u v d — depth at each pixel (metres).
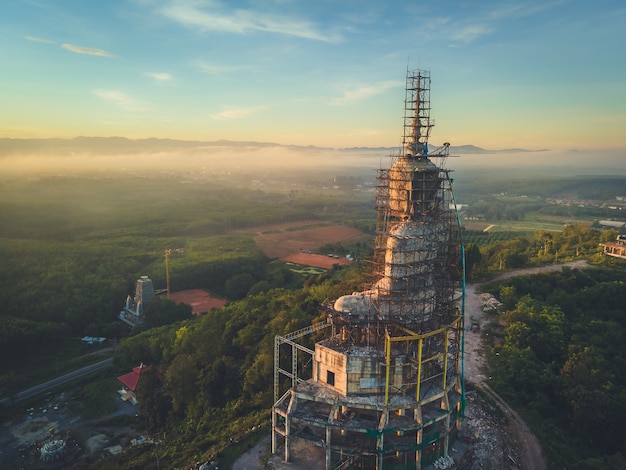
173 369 103.06
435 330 65.44
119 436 96.81
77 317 158.38
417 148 74.12
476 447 67.62
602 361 87.00
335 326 73.81
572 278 127.56
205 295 195.38
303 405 69.31
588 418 75.94
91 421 103.44
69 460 89.31
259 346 104.62
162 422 98.88
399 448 61.75
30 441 96.38
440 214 75.50
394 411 65.94
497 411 75.88
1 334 132.00
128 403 110.00
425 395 64.56
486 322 107.56
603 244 154.38
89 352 144.00
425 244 69.06
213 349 112.38
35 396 114.81
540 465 65.12
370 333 67.62
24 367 132.25
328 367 67.62
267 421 78.25
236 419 87.00
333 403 63.56
